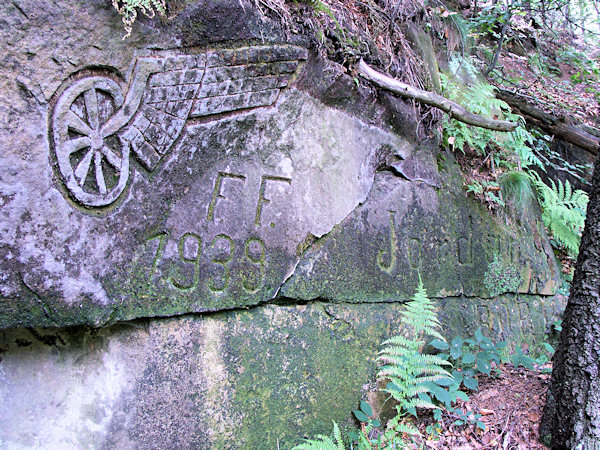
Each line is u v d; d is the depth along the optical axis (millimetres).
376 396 2820
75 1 1688
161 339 2080
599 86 6629
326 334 2654
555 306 4465
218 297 2215
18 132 1608
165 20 1941
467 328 3543
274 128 2428
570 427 2432
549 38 7277
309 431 2508
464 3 5602
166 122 2020
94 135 1814
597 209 2520
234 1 2133
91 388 1948
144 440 2014
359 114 2939
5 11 1551
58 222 1719
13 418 1830
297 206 2543
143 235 1978
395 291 3039
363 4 3127
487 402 2998
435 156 3537
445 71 4266
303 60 2492
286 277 2479
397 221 3135
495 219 3975
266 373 2383
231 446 2232
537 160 4281
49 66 1661
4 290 1593
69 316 1760
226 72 2176
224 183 2246
